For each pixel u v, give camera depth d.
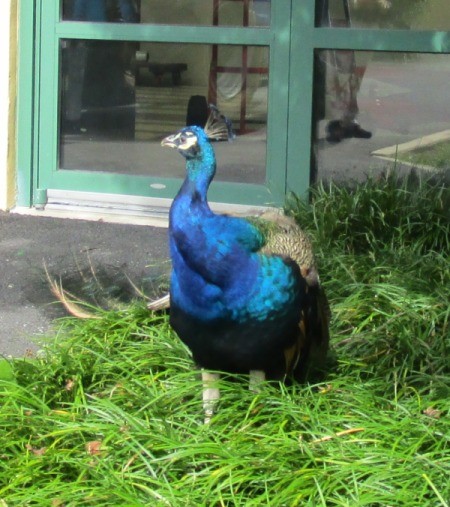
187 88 7.49
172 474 3.66
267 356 4.16
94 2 7.54
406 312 4.99
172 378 4.36
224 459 3.65
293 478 3.53
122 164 7.71
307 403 4.13
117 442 3.77
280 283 4.06
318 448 3.74
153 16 7.47
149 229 7.37
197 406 4.17
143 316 5.15
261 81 7.31
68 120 7.74
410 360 4.62
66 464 3.74
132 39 7.51
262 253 4.07
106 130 7.69
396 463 3.60
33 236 7.15
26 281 6.25
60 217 7.64
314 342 4.41
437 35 7.00
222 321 4.07
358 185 6.78
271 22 7.21
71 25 7.57
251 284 4.02
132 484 3.57
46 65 7.64
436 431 3.81
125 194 7.69
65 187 7.77
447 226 6.25
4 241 7.03
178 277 4.10
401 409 4.04
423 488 3.43
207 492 3.49
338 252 5.98
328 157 7.35
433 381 4.42
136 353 4.67
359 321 5.11
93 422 3.96
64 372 4.50
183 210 4.00
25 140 7.72
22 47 7.61
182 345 4.72
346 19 7.14
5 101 7.61
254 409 4.04
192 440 3.80
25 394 4.28
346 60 7.20
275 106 7.29
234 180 7.46
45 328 5.53
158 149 7.62
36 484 3.66
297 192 7.32
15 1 7.54
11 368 4.48
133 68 7.57
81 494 3.51
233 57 7.35
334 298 5.31
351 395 4.22
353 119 7.27
